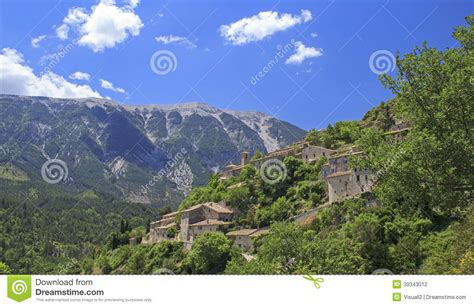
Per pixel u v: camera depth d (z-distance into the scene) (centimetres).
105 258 14538
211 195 15900
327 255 6247
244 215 13488
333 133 15950
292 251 6631
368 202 9619
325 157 13638
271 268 6356
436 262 6088
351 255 6738
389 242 7625
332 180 11450
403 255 7069
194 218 14125
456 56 3516
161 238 15525
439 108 3338
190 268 11188
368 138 4153
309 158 14475
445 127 3388
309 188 12488
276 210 12369
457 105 3278
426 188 3562
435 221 7788
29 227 19450
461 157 3275
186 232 13912
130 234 17612
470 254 4634
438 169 3397
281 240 6788
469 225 5350
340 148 14288
